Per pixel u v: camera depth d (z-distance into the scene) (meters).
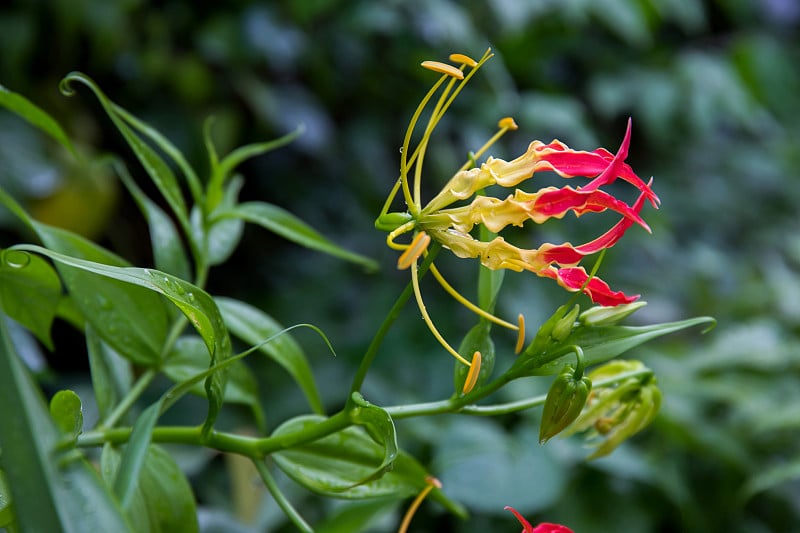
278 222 0.87
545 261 0.76
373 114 1.86
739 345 1.50
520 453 1.21
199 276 0.87
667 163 2.36
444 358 1.58
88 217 1.46
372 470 0.81
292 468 0.80
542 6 1.75
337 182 1.85
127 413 0.84
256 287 1.78
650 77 2.03
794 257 1.88
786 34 2.84
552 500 1.18
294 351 0.85
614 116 2.18
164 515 0.79
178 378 0.84
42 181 1.40
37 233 0.80
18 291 0.82
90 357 0.82
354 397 0.77
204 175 1.66
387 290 1.73
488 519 1.23
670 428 1.35
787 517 1.37
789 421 1.32
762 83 2.31
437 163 1.81
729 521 1.36
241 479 1.05
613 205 0.75
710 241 2.26
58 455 0.68
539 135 1.88
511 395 1.40
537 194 0.76
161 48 1.62
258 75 1.74
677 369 1.50
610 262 1.88
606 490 1.29
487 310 0.79
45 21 1.53
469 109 1.83
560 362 0.77
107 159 0.85
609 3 1.85
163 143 0.85
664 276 1.96
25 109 0.82
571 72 2.10
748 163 2.41
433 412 0.78
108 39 1.53
